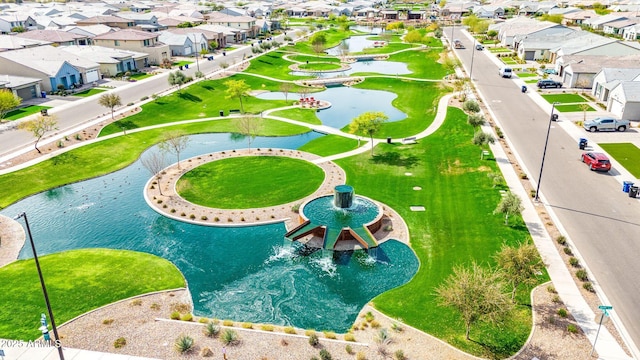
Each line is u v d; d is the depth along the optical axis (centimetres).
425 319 2984
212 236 4100
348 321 3058
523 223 4038
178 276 3503
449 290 2812
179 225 4284
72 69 8806
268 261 3744
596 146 5756
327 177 5216
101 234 4134
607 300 3061
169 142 6031
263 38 16338
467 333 2762
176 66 11138
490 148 5769
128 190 5025
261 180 5169
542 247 3666
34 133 5922
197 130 6925
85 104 7738
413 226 4166
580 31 11475
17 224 4303
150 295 3259
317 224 4166
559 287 3192
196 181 5166
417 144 6162
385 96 9106
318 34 14112
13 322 2964
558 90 8500
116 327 2909
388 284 3438
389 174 5269
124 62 10250
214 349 2712
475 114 6500
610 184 4750
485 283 2686
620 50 9375
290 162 5662
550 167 5184
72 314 3038
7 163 5428
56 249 3891
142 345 2744
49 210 4584
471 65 10144
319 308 3191
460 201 4566
